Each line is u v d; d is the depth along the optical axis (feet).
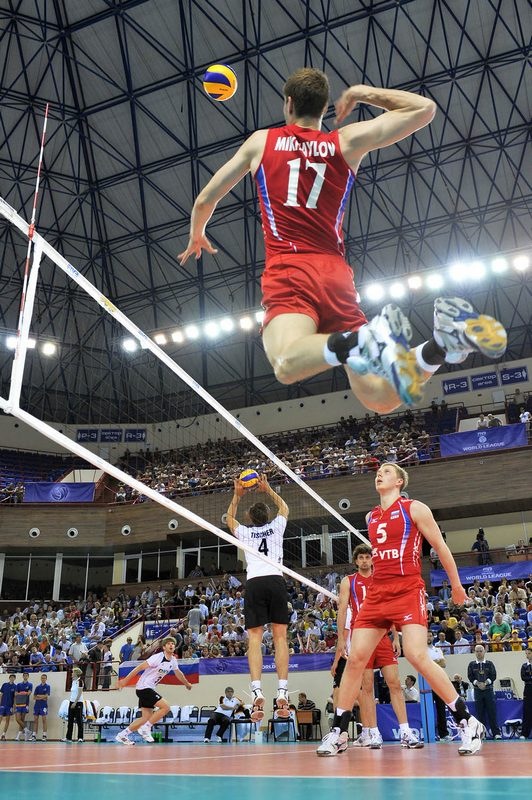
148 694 41.19
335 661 25.25
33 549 101.91
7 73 92.22
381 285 87.04
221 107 95.86
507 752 16.80
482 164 99.25
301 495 92.32
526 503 86.12
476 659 49.83
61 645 76.13
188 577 95.66
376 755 16.92
